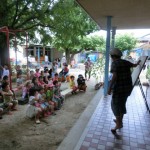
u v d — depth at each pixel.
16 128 4.50
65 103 6.75
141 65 4.48
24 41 12.95
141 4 5.08
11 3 10.53
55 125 4.70
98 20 7.21
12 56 21.59
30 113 5.00
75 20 11.81
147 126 4.11
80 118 4.96
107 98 6.46
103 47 23.03
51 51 28.08
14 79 10.87
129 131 3.86
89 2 4.94
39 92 5.32
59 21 11.64
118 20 7.27
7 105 5.50
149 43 15.86
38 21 11.77
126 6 5.30
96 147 3.24
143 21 7.44
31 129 4.45
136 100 6.22
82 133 3.83
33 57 24.78
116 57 3.51
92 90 8.99
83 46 22.75
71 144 3.51
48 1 10.94
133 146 3.29
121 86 3.44
